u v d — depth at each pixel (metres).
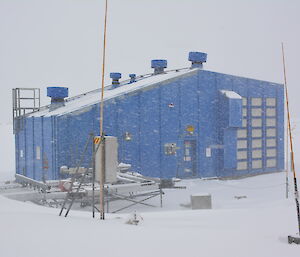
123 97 25.42
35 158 26.27
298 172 31.28
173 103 27.62
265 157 32.59
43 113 27.61
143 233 6.48
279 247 5.78
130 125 25.72
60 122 23.17
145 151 26.31
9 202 12.11
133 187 19.17
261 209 12.31
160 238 6.11
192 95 28.53
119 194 20.34
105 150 9.20
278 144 33.47
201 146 28.84
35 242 5.54
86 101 26.98
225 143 29.59
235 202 21.25
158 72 33.16
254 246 5.80
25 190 24.28
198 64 29.98
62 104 28.17
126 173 23.23
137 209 19.88
